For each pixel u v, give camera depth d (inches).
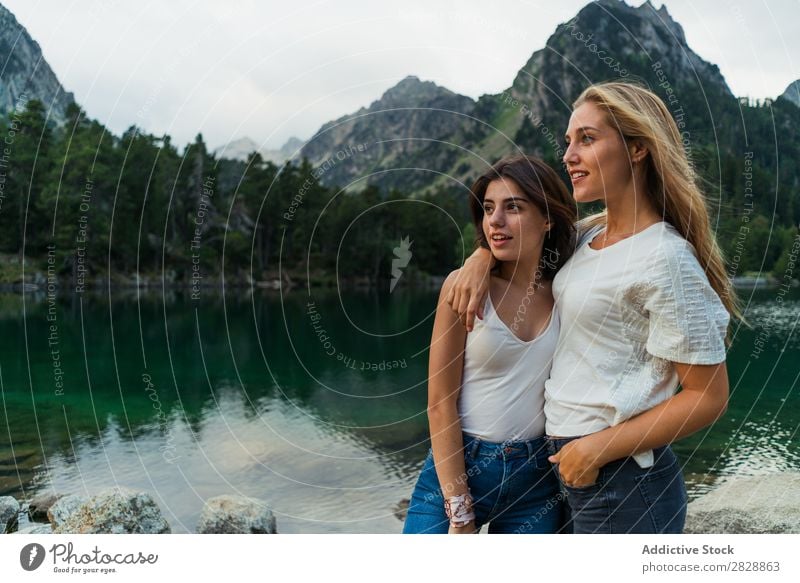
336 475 260.2
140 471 266.5
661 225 61.9
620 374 62.6
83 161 1302.9
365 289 1099.3
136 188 1355.8
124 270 1379.2
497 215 65.3
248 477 257.1
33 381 521.7
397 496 234.2
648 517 63.1
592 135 63.4
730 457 279.4
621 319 61.8
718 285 65.7
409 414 388.8
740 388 422.3
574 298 64.2
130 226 1344.7
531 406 69.2
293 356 629.3
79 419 379.6
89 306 1159.0
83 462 281.7
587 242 69.3
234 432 335.3
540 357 68.3
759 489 177.3
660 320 59.2
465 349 69.0
